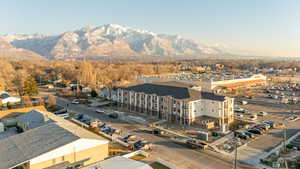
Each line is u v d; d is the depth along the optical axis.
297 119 72.62
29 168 36.69
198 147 49.41
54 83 155.38
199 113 68.44
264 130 61.22
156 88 77.44
